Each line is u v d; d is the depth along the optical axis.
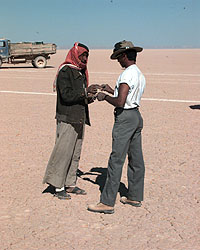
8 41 32.00
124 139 4.34
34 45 32.78
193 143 7.92
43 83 20.34
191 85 19.14
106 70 28.69
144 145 7.71
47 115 11.10
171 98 14.84
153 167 6.26
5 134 8.60
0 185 5.38
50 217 4.39
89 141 8.02
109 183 4.45
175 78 22.92
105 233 4.03
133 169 4.64
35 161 6.55
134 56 4.33
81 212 4.54
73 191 5.11
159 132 8.95
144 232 4.06
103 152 7.18
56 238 3.91
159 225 4.22
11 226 4.17
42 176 5.79
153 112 11.78
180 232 4.07
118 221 4.32
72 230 4.09
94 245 3.78
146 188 5.32
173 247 3.76
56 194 5.02
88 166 6.33
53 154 4.79
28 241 3.85
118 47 4.28
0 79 22.50
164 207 4.71
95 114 11.48
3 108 12.30
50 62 44.41
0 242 3.83
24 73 27.33
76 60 4.53
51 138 8.25
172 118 10.82
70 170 5.06
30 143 7.79
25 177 5.73
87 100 4.72
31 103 13.45
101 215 4.47
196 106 12.98
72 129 4.75
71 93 4.50
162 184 5.48
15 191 5.17
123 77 4.19
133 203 4.74
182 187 5.37
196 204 4.79
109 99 4.26
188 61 44.50
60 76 4.54
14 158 6.72
